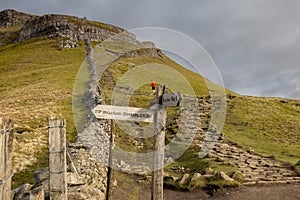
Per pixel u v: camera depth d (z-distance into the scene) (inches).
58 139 263.6
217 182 522.0
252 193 489.4
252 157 717.9
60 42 3302.2
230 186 513.7
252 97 1745.8
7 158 203.0
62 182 261.7
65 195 262.7
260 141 964.0
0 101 1316.4
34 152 642.2
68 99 1253.1
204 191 510.6
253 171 604.4
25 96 1365.7
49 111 1029.2
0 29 6643.7
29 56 2891.2
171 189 531.2
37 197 279.3
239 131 1079.0
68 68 2178.9
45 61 2625.5
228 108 1411.2
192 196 492.4
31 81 1857.8
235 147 816.3
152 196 323.9
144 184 519.8
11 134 210.4
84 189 362.6
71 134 712.4
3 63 2763.3
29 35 4128.9
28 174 517.7
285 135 1069.8
